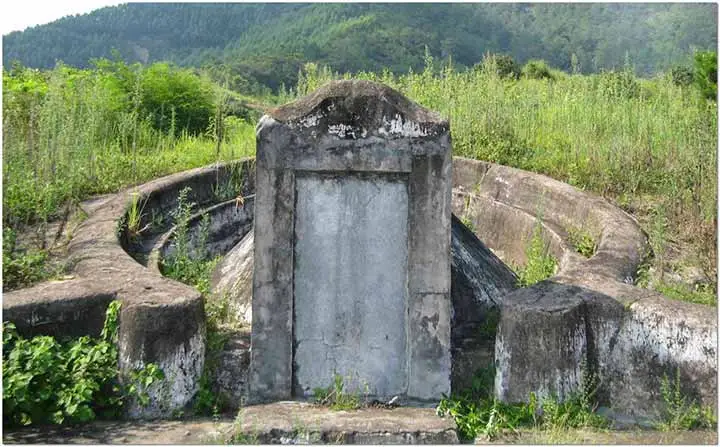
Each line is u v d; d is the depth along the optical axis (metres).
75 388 4.04
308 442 3.77
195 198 8.22
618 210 7.09
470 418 4.10
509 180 8.40
